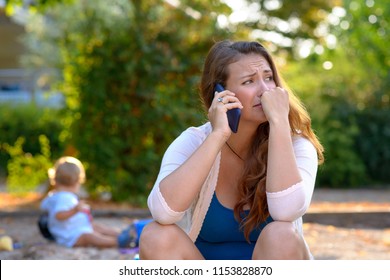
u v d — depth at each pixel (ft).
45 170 52.47
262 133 15.80
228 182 15.80
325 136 71.36
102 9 50.57
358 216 40.91
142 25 47.44
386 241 32.37
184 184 14.30
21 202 49.96
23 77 99.25
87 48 47.52
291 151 14.66
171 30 47.93
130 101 47.44
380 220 40.11
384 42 73.61
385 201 56.80
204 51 48.39
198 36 48.57
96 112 47.26
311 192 15.02
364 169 73.00
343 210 45.16
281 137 14.70
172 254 14.28
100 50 46.73
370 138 73.97
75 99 48.73
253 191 15.47
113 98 47.24
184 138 15.80
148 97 46.80
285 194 14.40
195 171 14.42
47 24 88.99
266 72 15.57
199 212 15.35
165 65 46.91
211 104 15.70
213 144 14.65
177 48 47.80
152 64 46.80
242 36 50.57
